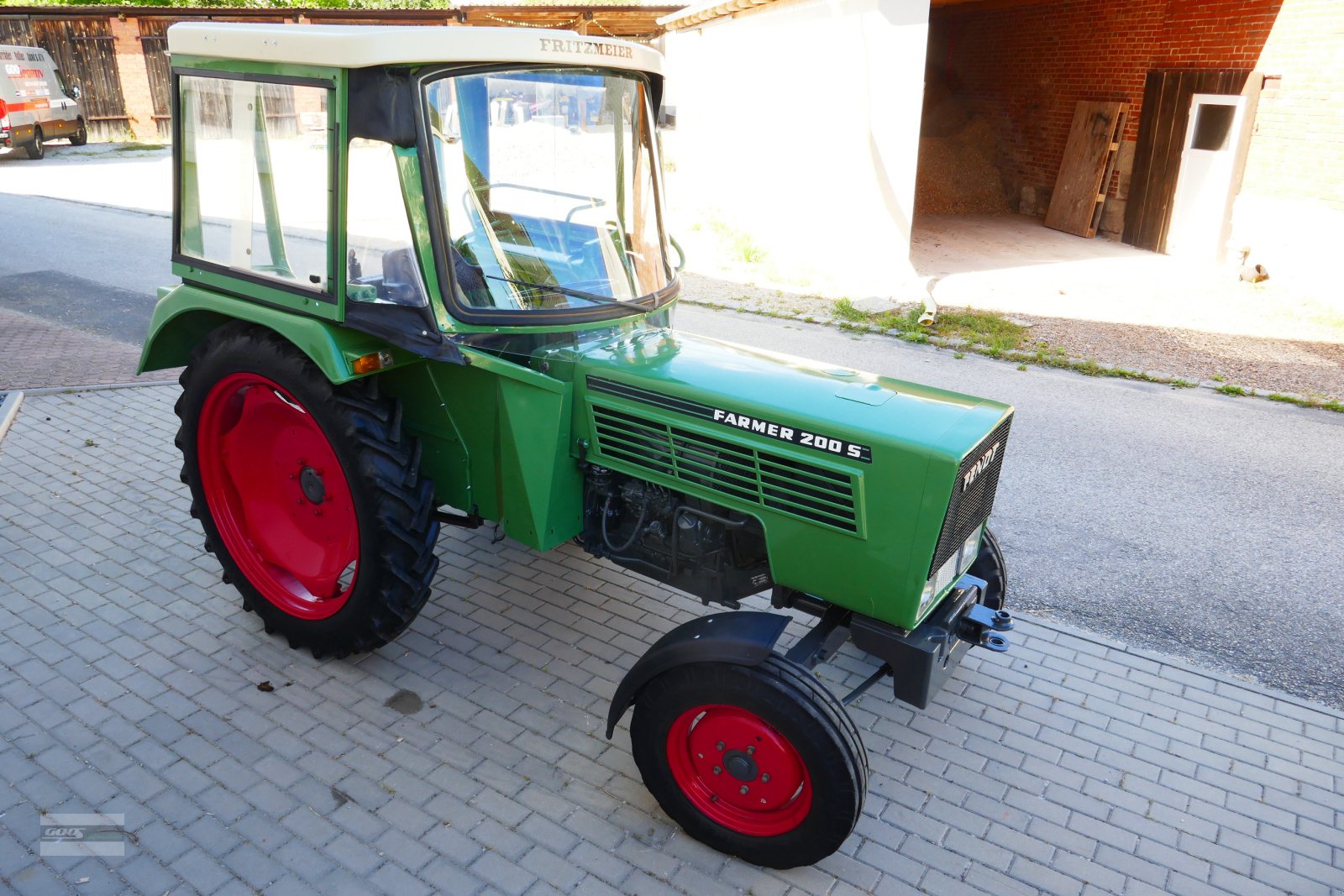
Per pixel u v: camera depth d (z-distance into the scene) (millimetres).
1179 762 3734
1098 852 3283
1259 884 3170
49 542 4910
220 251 3816
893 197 11430
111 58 22625
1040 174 15602
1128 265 12359
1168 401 7742
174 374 7543
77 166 19078
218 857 3074
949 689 4133
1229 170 11836
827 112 12078
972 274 11867
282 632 4113
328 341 3387
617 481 3656
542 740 3697
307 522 4168
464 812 3320
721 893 3061
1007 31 15883
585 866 3131
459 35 3107
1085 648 4445
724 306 10328
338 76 3084
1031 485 6145
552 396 3369
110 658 4031
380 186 3203
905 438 2975
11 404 6535
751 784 3104
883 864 3205
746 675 2959
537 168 3475
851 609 3229
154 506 5344
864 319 9852
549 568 4945
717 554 3521
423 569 3746
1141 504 5906
